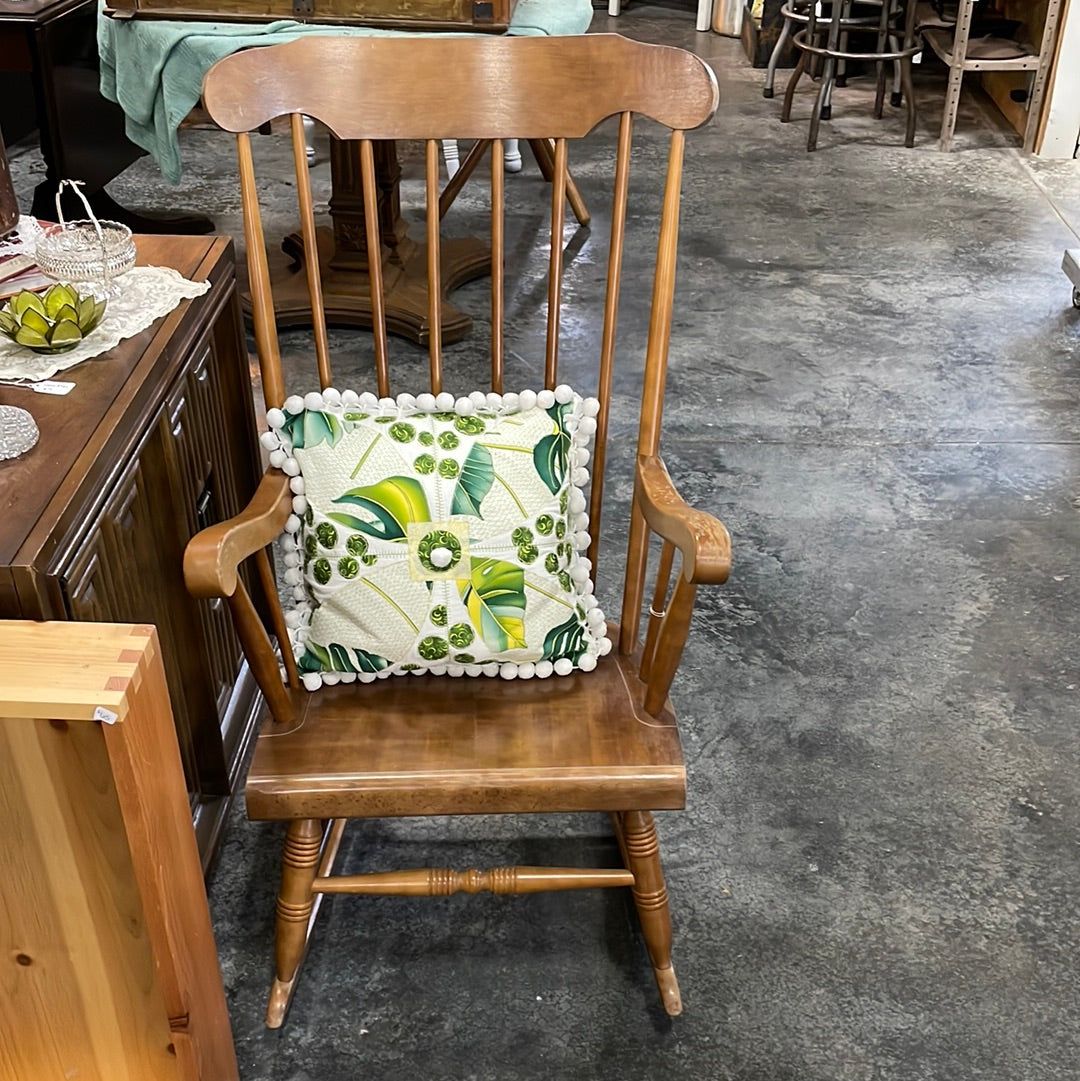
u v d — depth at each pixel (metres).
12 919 1.10
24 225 1.69
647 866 1.44
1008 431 2.80
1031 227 3.92
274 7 2.81
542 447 1.46
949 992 1.54
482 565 1.43
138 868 1.07
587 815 1.80
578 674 1.49
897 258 3.68
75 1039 1.20
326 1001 1.52
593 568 1.59
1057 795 1.84
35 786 1.03
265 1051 1.46
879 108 4.90
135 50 2.85
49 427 1.28
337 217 3.22
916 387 2.98
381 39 1.42
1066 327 3.29
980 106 5.10
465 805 1.33
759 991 1.54
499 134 1.44
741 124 4.82
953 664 2.10
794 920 1.64
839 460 2.68
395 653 1.44
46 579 1.11
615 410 2.85
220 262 1.68
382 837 1.75
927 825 1.78
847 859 1.73
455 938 1.61
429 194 1.47
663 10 6.39
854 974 1.56
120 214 3.63
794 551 2.37
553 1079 1.44
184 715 1.59
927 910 1.65
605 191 4.14
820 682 2.05
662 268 1.43
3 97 4.16
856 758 1.90
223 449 1.70
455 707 1.43
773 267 3.61
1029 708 2.01
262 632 1.33
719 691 2.03
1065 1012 1.52
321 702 1.44
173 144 2.87
